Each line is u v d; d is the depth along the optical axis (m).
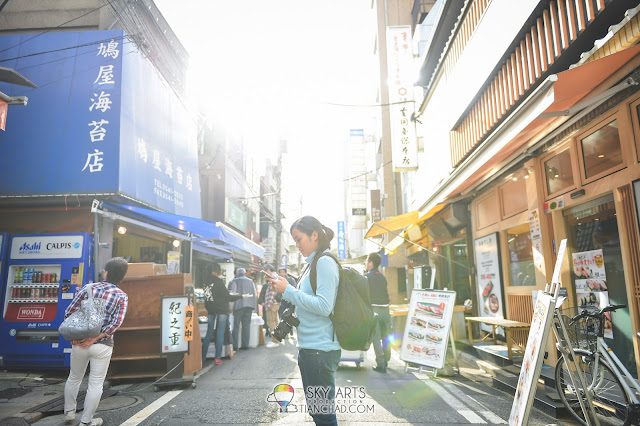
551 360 6.52
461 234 11.16
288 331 2.84
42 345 7.15
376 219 23.92
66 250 7.38
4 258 7.37
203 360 8.20
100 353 4.41
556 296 3.25
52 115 8.12
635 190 4.79
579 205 6.10
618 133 5.12
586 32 4.72
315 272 2.75
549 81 3.87
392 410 4.89
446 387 6.02
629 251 4.98
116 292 4.57
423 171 12.88
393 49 13.23
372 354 9.32
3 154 7.95
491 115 7.36
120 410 5.04
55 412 4.95
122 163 8.00
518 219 7.82
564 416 4.60
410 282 18.42
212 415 4.77
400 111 12.91
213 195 19.91
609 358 4.25
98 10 11.05
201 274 18.00
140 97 9.30
